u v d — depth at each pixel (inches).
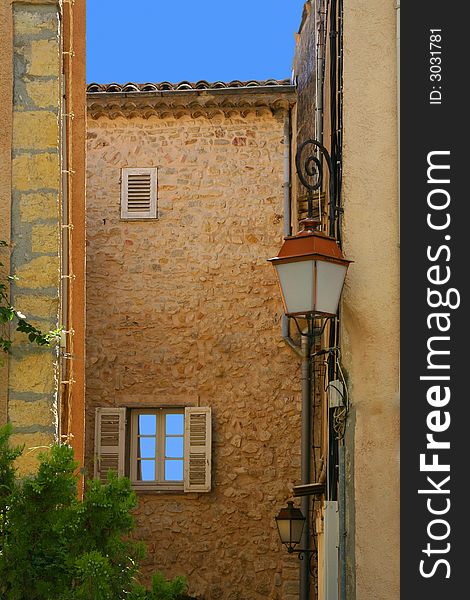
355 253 335.0
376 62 344.5
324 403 507.5
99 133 666.8
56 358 336.2
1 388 333.1
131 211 658.2
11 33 350.9
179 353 643.5
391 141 339.9
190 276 650.2
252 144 660.1
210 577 622.8
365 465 324.8
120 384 644.1
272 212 652.1
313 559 596.7
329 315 323.0
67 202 373.4
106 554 275.6
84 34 399.9
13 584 270.1
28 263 339.9
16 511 275.1
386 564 319.0
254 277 647.1
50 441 331.3
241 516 626.8
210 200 657.0
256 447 631.8
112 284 652.7
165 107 650.8
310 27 621.0
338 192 372.8
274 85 655.1
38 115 347.6
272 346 639.8
